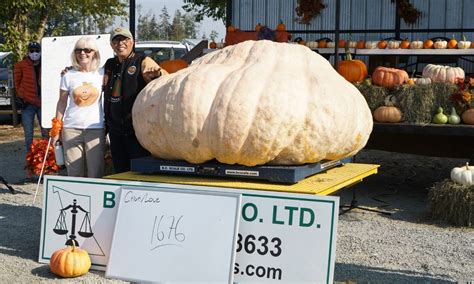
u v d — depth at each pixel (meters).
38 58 8.62
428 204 7.09
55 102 8.12
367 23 10.60
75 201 4.45
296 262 3.80
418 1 10.26
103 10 16.78
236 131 4.16
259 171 4.25
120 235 4.14
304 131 4.24
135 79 5.42
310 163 4.43
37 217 6.38
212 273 3.87
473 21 9.91
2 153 11.34
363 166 5.18
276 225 3.85
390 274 4.68
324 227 3.77
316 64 4.77
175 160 4.59
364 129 4.72
